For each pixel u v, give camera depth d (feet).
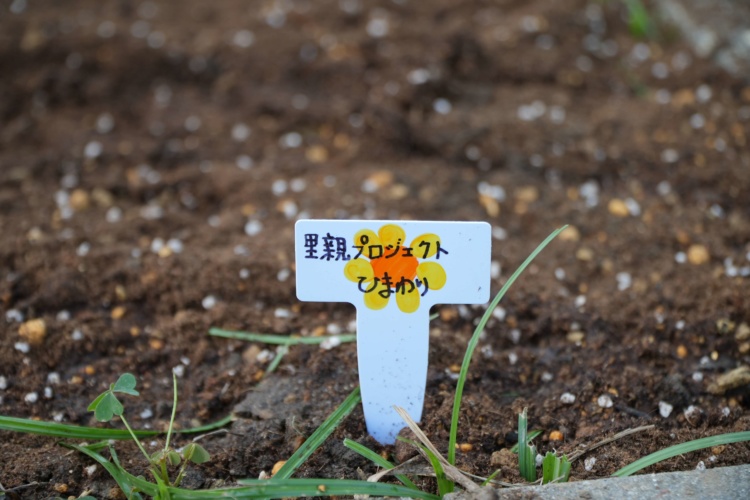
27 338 1.88
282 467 1.67
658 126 2.29
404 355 1.70
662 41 2.74
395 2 2.88
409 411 1.73
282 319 1.92
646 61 2.58
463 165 2.25
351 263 1.68
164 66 2.57
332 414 1.73
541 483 1.68
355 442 1.68
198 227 2.11
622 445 1.74
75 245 2.04
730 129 2.28
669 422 1.78
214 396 1.82
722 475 1.65
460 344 1.87
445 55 2.53
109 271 1.99
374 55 2.56
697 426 1.78
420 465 1.69
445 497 1.63
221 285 1.97
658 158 2.22
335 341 1.87
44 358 1.87
